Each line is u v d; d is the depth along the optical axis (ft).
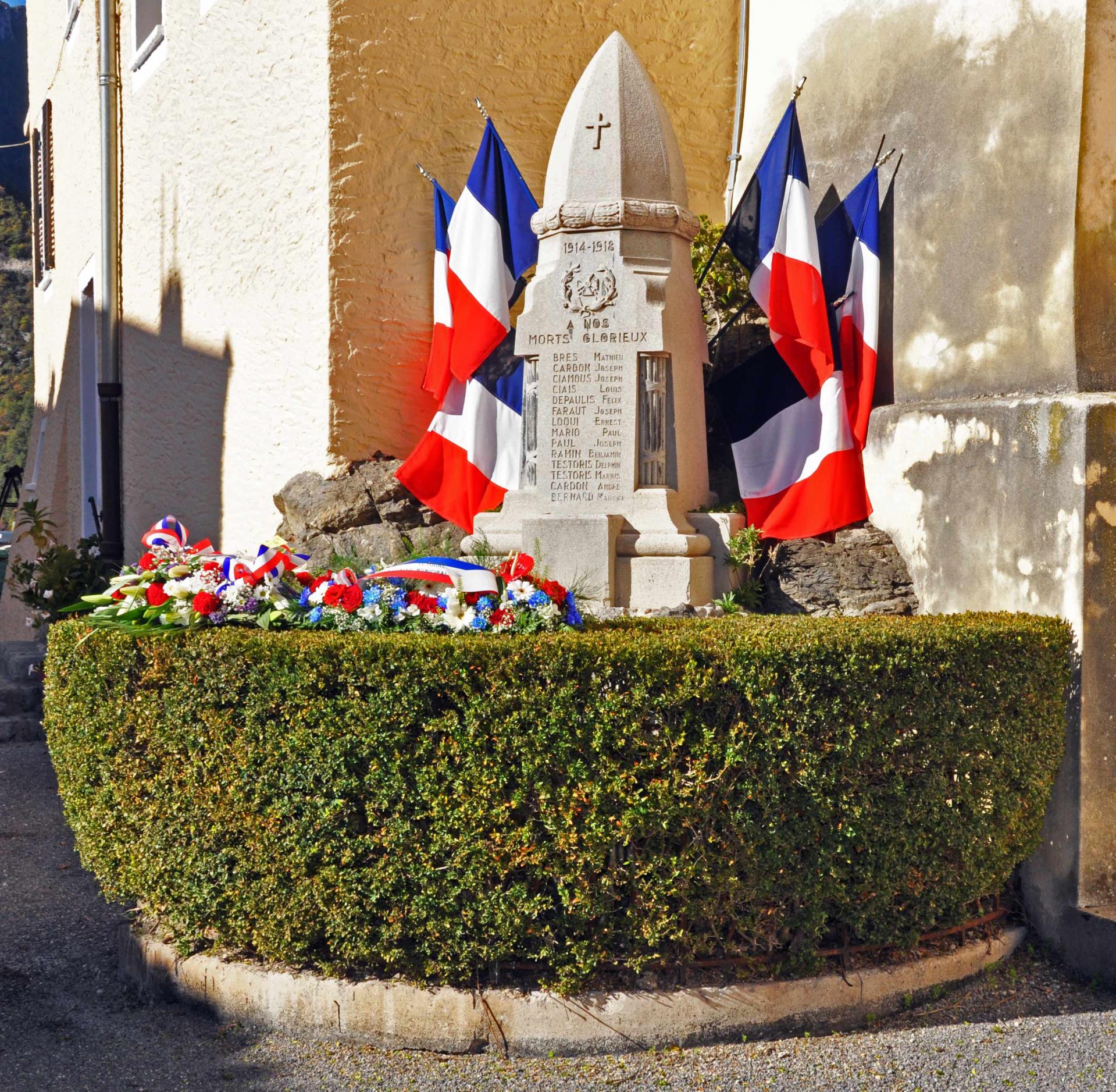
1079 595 16.67
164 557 16.97
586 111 23.66
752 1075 12.95
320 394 27.96
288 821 13.78
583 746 13.20
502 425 26.73
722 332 28.27
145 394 36.63
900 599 21.38
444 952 13.61
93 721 15.46
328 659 13.56
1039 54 19.26
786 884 13.79
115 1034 14.07
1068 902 16.24
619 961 13.73
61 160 50.01
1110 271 18.35
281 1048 13.70
